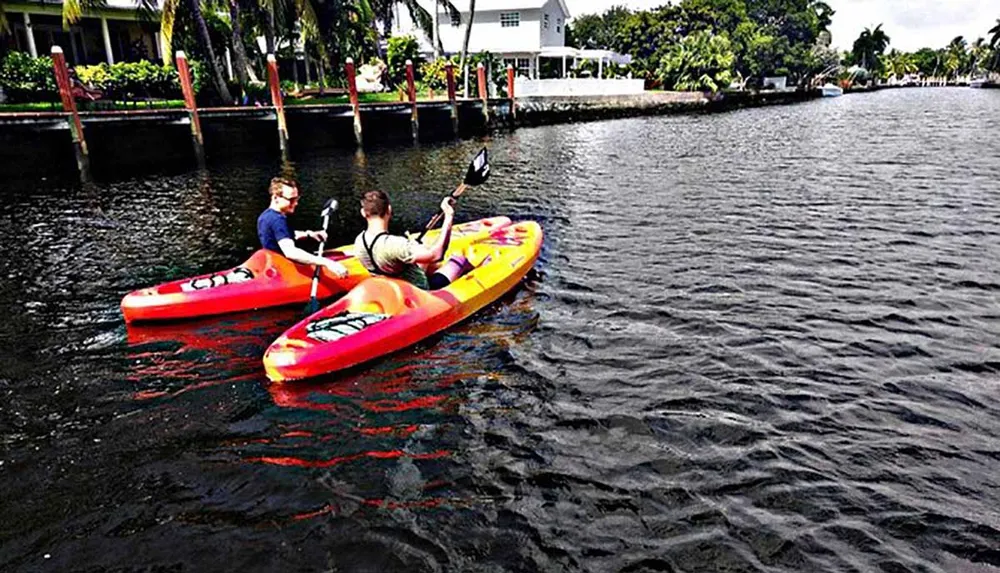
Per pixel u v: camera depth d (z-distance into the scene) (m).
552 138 23.39
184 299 5.53
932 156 16.61
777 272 6.86
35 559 2.89
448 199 5.46
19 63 16.80
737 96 48.69
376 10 28.50
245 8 21.53
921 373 4.59
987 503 3.24
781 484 3.38
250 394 4.36
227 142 17.77
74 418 4.07
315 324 4.86
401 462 3.60
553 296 6.20
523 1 37.59
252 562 2.87
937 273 6.78
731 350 4.97
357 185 13.23
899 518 3.13
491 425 3.96
